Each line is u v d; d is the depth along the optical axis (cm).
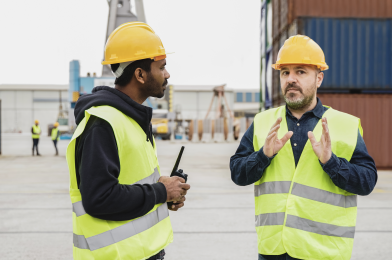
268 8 1325
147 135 161
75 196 146
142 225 151
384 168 1038
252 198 635
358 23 1020
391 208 559
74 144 144
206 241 410
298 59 185
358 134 185
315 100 195
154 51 157
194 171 1020
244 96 5256
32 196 660
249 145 207
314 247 173
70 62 3050
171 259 358
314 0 1018
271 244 182
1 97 5000
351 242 178
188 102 4562
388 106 1035
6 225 471
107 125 139
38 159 1433
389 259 358
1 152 1738
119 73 158
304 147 184
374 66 1022
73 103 3070
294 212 178
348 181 168
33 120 5056
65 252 377
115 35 159
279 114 201
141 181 152
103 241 142
